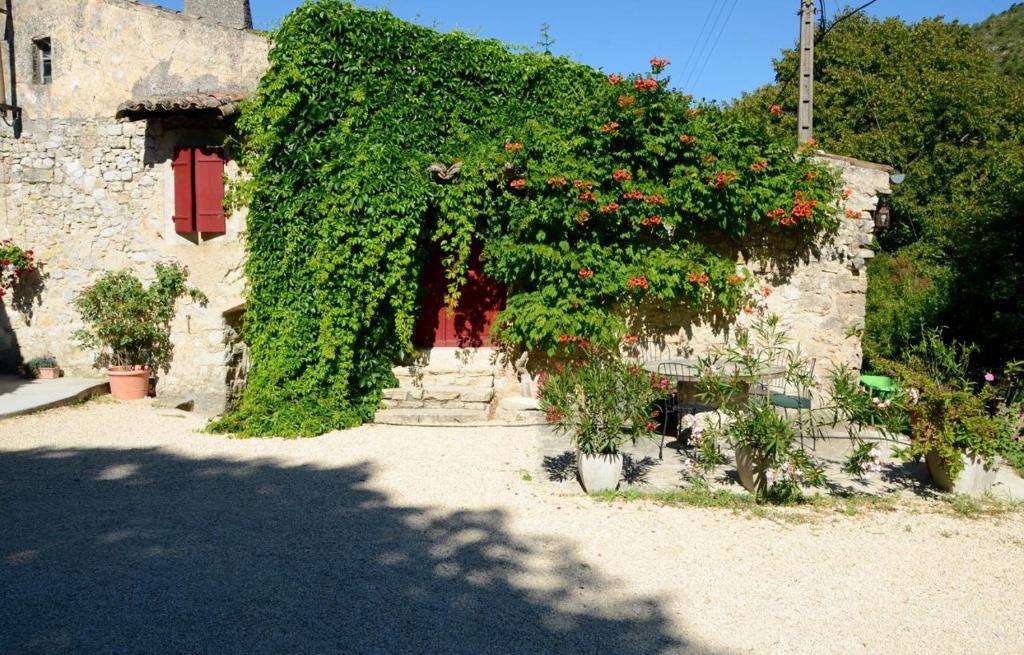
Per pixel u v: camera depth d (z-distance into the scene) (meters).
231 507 5.18
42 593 3.73
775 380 8.38
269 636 3.33
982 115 18.47
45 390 8.80
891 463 6.76
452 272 8.19
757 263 8.60
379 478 5.98
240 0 10.89
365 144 7.86
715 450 5.68
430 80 8.34
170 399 9.00
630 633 3.45
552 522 4.96
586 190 7.69
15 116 9.73
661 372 7.20
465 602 3.72
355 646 3.26
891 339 10.34
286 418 7.57
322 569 4.10
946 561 4.44
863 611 3.74
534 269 8.09
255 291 7.97
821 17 12.50
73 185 9.52
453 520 4.98
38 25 9.79
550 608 3.69
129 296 9.02
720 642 3.39
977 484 5.78
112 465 6.25
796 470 5.42
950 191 18.05
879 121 19.16
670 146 7.96
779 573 4.19
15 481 5.73
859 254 8.52
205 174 8.88
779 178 8.06
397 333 8.12
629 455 6.92
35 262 9.66
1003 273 8.43
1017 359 8.13
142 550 4.34
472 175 7.95
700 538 4.71
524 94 8.75
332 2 7.86
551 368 8.50
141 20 9.40
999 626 3.62
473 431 7.71
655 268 8.07
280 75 7.73
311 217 7.86
